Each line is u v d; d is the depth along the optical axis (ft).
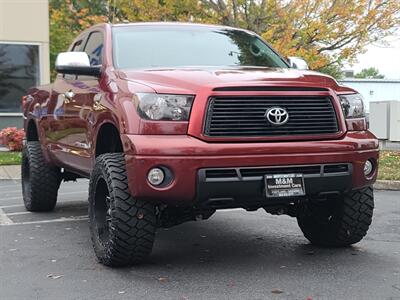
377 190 35.29
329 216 19.66
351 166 17.22
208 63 20.39
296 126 16.76
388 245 20.67
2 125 57.06
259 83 16.49
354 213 18.92
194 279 16.66
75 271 17.58
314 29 51.93
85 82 21.13
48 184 26.76
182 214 17.89
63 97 23.07
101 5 89.71
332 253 19.58
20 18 56.80
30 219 26.14
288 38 51.93
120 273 17.26
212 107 15.99
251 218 26.20
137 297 15.21
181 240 21.83
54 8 87.04
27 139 28.73
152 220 16.78
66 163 23.24
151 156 15.60
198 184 15.67
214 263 18.38
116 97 17.35
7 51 56.75
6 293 15.70
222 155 15.75
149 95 16.14
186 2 53.88
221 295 15.28
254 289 15.74
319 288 15.79
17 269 17.97
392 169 40.04
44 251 20.18
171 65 19.72
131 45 20.49
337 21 53.42
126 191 16.63
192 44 21.25
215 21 54.44
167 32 21.58
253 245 20.93
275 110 16.43
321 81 17.75
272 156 16.15
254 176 16.12
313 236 20.63
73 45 25.57
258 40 23.20
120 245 16.78
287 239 21.88
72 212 27.94
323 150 16.75
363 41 54.44
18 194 34.17
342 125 17.38
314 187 16.75
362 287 15.87
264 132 16.40
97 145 19.12
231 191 15.96
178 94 16.07
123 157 17.40
